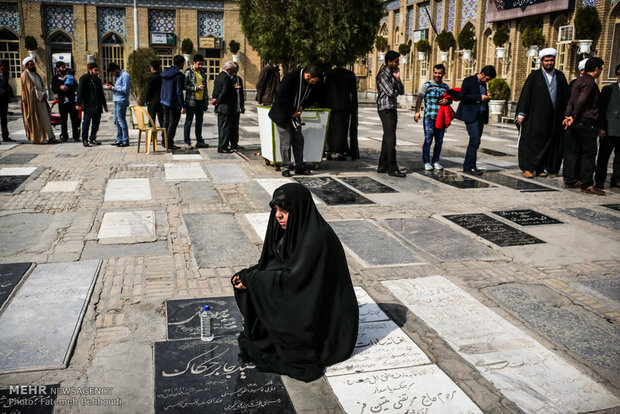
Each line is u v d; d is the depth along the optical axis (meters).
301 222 3.10
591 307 4.12
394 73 8.66
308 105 8.80
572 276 4.72
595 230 6.03
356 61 9.90
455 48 24.64
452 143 13.66
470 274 4.71
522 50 20.44
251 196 7.23
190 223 5.96
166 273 4.56
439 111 9.19
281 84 8.30
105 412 2.74
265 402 2.85
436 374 3.13
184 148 11.40
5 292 4.06
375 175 8.86
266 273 3.14
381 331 3.63
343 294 3.19
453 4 24.69
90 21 30.33
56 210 6.39
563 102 8.70
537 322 3.85
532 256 5.18
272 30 9.34
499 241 5.59
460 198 7.41
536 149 8.82
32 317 3.69
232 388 2.96
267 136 9.17
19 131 14.30
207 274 4.55
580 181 8.30
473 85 8.82
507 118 20.17
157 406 2.78
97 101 11.52
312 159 9.16
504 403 2.89
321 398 2.90
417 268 4.80
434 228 6.00
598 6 16.81
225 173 8.73
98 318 3.74
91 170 8.82
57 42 30.36
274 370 3.13
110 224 5.86
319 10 9.04
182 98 10.95
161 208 6.57
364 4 9.22
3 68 11.75
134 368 3.14
